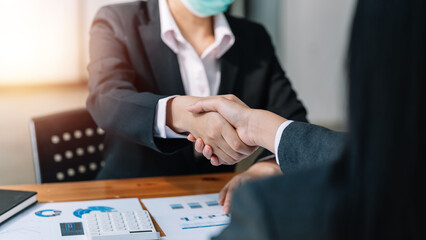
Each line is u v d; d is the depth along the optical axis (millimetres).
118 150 1304
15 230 781
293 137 723
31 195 905
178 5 1269
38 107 4660
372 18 342
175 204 945
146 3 1357
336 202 372
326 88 4520
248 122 881
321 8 4379
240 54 1341
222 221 847
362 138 354
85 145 1360
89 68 1251
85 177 1361
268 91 1386
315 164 669
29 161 3285
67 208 901
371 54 342
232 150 936
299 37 4465
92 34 1313
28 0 5484
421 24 330
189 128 979
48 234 766
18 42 5559
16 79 5648
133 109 1035
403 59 333
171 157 1300
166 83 1271
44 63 5723
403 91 336
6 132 3885
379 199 353
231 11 4617
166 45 1270
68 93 5352
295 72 4527
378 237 361
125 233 738
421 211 353
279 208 382
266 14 4562
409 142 339
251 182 413
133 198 980
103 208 906
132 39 1275
